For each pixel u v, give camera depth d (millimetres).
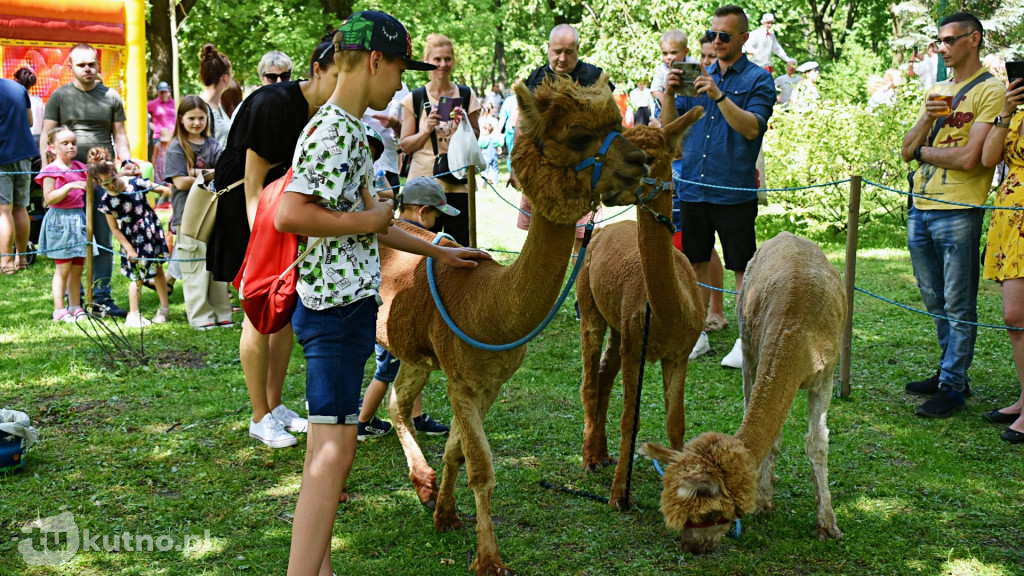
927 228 5719
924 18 18016
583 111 3207
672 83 5719
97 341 7324
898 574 3754
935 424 5477
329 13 21703
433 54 6926
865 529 4129
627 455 4359
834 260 10367
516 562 3869
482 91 42938
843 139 11523
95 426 5461
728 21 6477
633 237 4812
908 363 6715
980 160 5359
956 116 5504
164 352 7121
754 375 4645
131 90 13688
